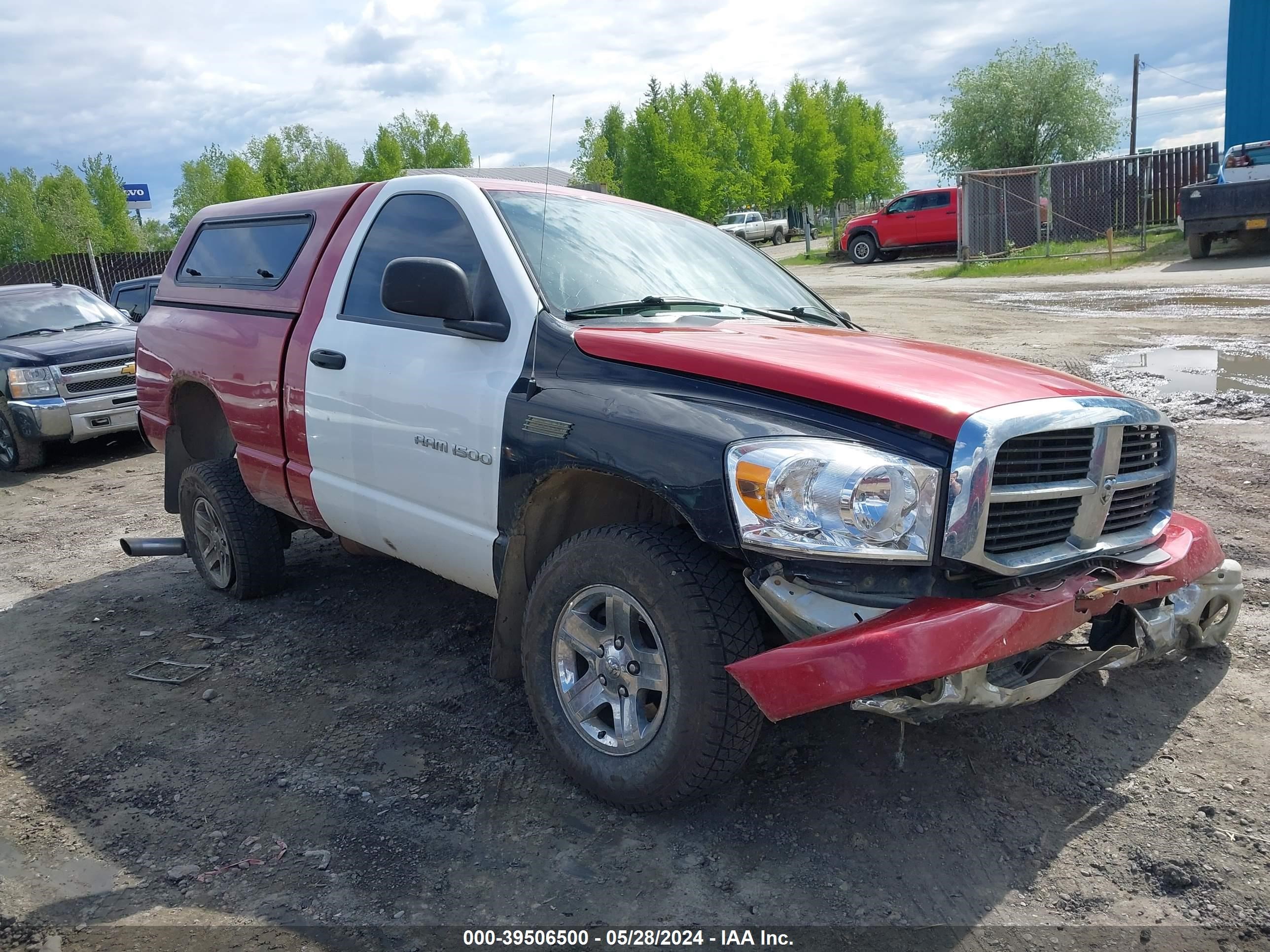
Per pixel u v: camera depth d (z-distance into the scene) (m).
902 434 2.48
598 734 2.89
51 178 56.41
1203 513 5.27
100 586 5.23
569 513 3.15
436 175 3.77
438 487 3.36
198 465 4.79
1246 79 20.89
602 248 3.64
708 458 2.54
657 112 37.59
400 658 4.06
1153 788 2.90
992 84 35.75
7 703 3.80
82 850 2.78
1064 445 2.64
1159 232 24.56
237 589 4.74
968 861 2.60
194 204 59.09
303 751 3.31
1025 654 2.66
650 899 2.49
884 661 2.27
